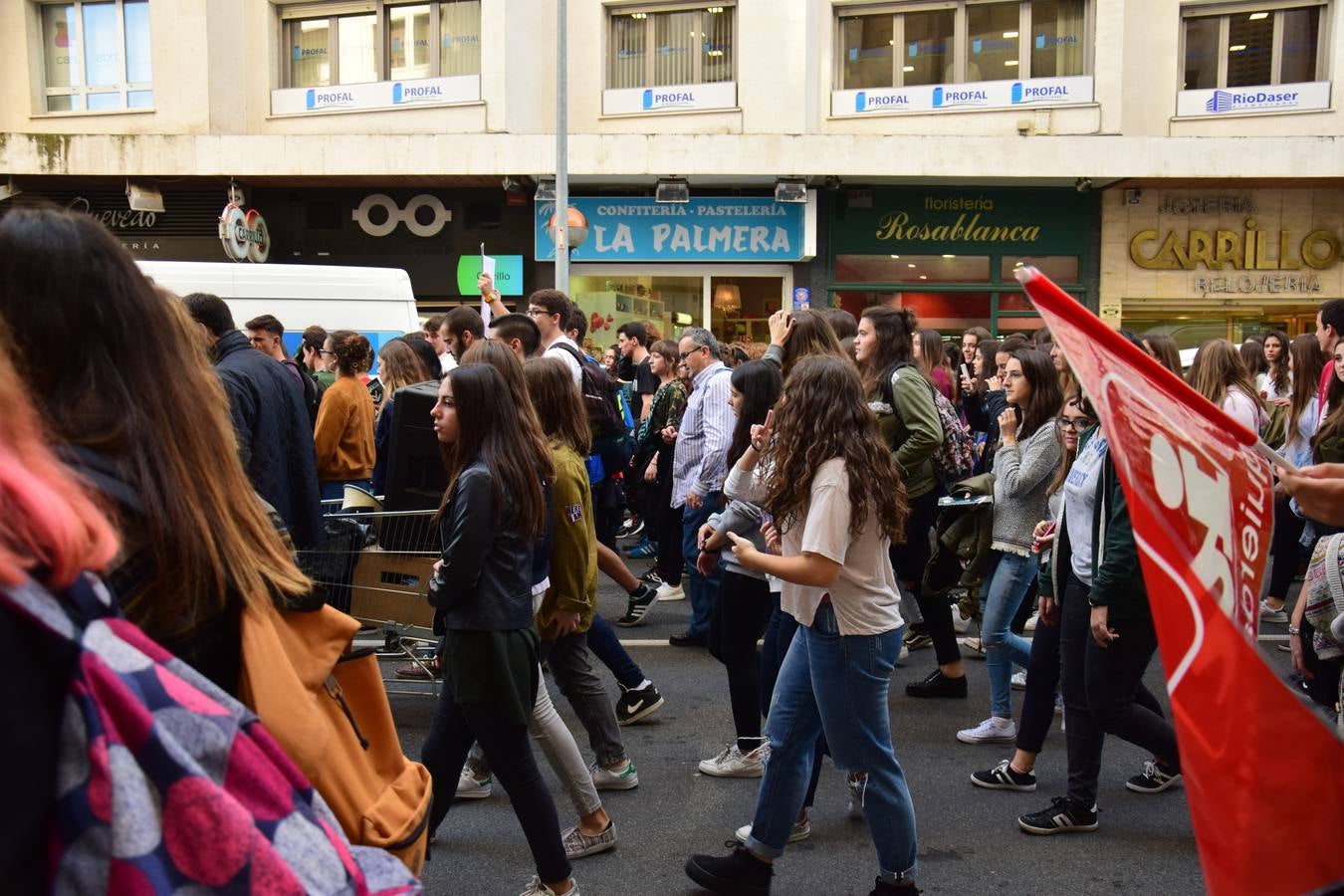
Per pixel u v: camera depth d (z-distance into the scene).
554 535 3.68
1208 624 1.41
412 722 4.89
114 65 14.79
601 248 14.46
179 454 1.35
